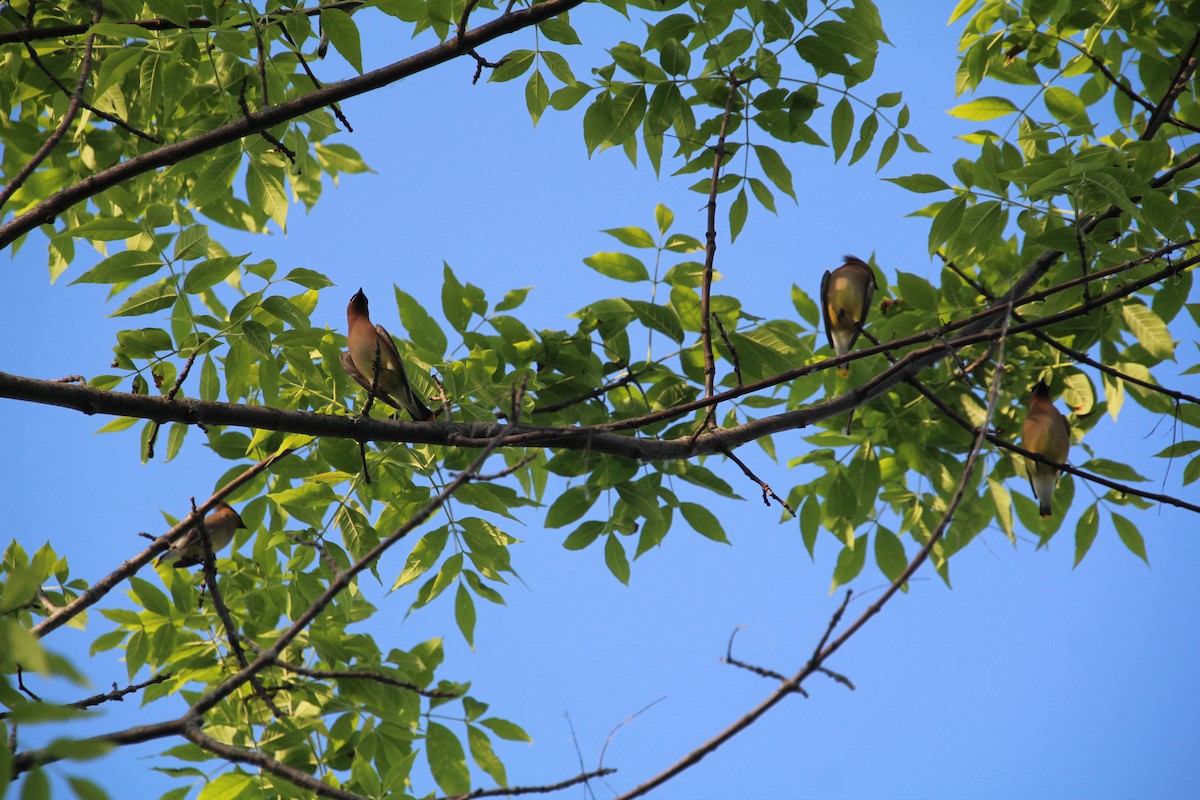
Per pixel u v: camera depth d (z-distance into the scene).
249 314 8.75
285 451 9.90
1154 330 11.38
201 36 8.93
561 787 5.45
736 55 10.92
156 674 10.04
